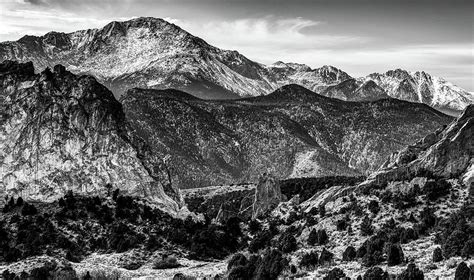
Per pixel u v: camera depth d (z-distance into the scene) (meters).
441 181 188.75
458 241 151.00
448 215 173.00
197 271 188.25
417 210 181.00
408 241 167.50
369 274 142.25
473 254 146.50
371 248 163.38
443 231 164.12
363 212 189.75
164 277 181.00
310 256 170.25
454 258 147.75
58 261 186.12
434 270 143.75
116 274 182.62
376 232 178.12
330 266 164.75
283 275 164.62
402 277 137.38
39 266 181.00
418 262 151.75
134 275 184.88
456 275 132.50
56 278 174.38
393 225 177.38
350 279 146.12
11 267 181.25
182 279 175.25
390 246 156.00
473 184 181.25
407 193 190.00
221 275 177.38
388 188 197.12
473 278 131.00
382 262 157.38
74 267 186.38
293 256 180.38
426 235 169.00
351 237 180.62
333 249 177.50
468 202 176.62
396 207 184.88
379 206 188.75
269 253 179.00
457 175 192.38
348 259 167.25
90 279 176.62
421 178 193.12
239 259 185.75
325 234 185.75
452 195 181.88
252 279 167.62
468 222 162.12
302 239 192.12
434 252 151.00
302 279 155.00
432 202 182.12
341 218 192.50
